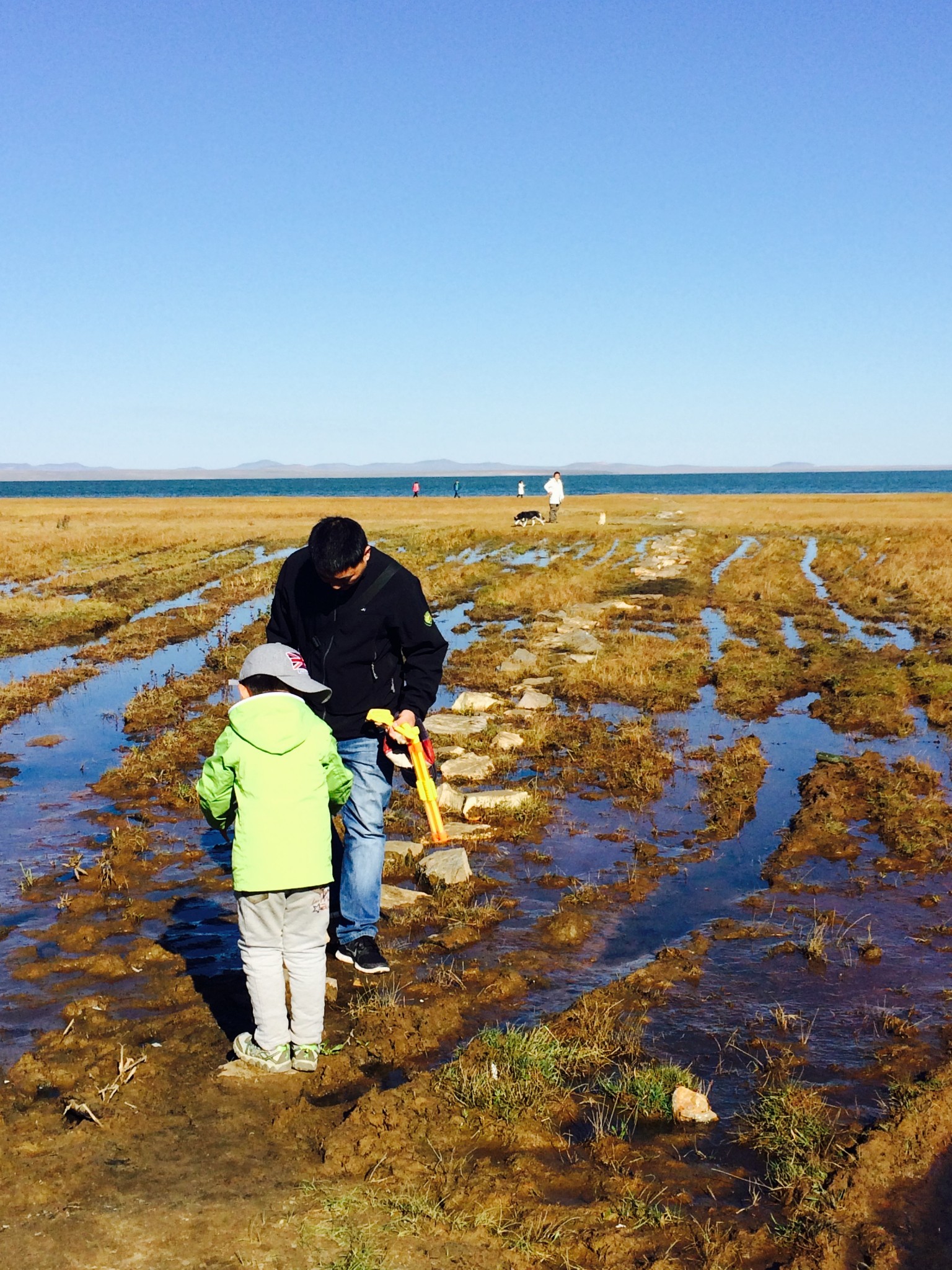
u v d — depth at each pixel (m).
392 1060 3.94
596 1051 3.95
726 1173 3.29
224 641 14.33
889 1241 2.94
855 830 6.74
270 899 3.77
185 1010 4.29
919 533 32.25
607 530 36.53
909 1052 4.01
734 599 18.61
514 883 5.84
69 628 15.07
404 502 66.19
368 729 4.59
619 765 8.09
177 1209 2.99
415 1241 2.88
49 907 5.43
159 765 8.02
